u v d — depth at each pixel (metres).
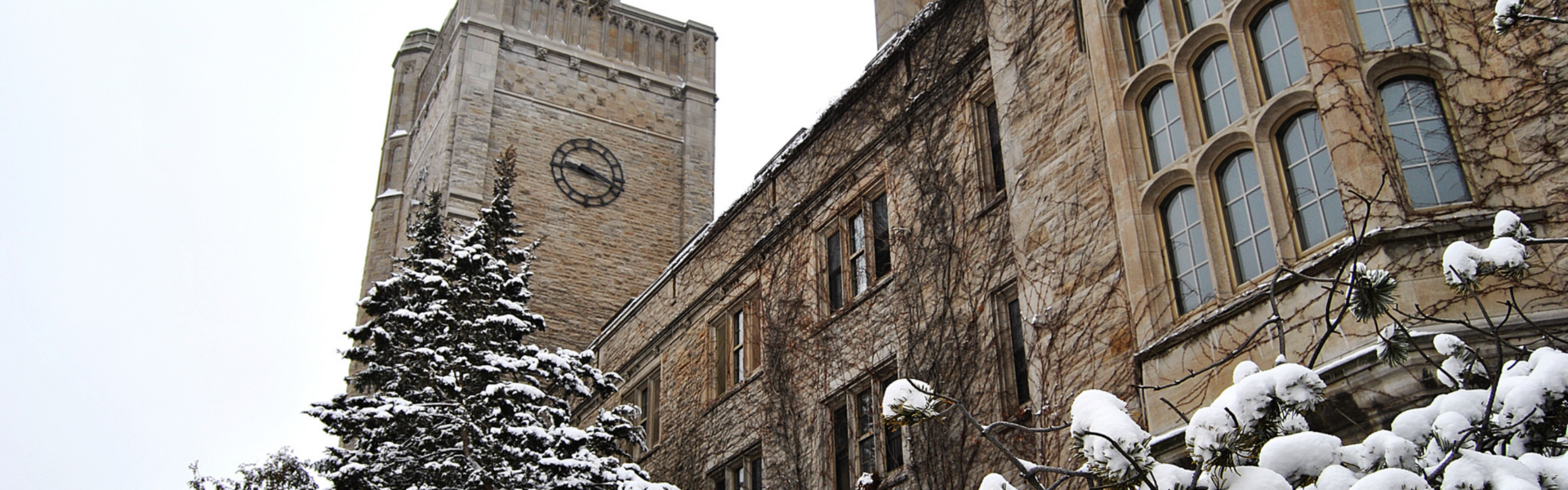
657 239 40.97
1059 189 14.52
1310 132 11.30
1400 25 11.13
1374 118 10.71
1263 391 6.60
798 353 19.36
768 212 21.52
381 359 17.91
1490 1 10.96
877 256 18.52
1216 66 12.48
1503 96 10.55
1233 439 6.54
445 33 44.69
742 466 20.38
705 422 21.70
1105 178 13.83
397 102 47.59
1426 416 7.01
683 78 45.22
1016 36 16.03
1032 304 14.48
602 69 43.38
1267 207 11.39
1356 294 7.92
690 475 21.67
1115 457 6.59
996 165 16.55
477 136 39.38
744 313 21.70
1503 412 6.75
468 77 40.31
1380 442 6.62
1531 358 7.38
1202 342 11.53
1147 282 12.51
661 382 23.95
